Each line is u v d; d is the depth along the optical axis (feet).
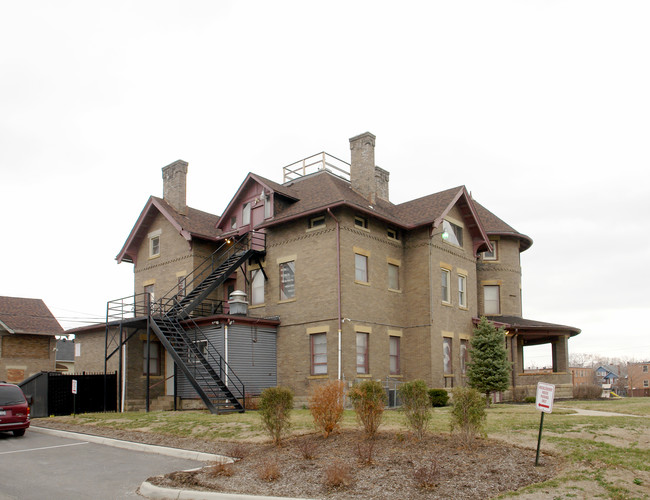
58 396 87.97
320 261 85.40
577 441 42.47
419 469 35.50
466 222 105.29
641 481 33.19
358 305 84.84
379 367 86.89
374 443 43.57
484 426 48.75
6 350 128.26
